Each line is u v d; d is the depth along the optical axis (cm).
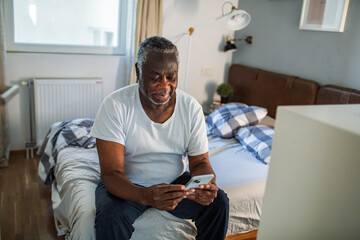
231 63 391
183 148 169
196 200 146
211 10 362
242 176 208
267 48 333
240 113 280
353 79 252
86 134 238
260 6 338
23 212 229
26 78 308
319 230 55
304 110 59
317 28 273
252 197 191
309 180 56
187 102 165
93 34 335
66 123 260
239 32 372
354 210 49
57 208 196
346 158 49
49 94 311
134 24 323
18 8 300
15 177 278
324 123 52
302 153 57
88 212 155
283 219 62
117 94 159
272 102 318
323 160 53
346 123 52
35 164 305
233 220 186
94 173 194
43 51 316
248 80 349
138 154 163
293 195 59
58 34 321
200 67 376
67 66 321
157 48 146
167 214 164
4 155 297
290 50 306
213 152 246
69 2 317
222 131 274
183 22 352
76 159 209
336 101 256
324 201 53
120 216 144
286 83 300
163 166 166
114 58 339
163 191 136
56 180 218
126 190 143
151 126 158
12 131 316
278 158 62
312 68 286
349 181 49
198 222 163
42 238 204
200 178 147
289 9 304
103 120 154
